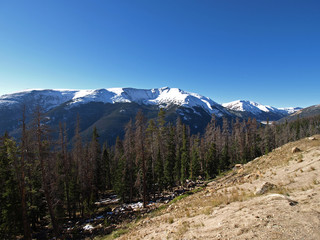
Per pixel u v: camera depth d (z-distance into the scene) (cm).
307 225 625
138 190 4016
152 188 4075
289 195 1040
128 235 1361
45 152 2084
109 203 4038
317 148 2250
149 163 3900
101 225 2412
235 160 7425
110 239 1583
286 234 603
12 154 1948
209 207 1231
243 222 774
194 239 780
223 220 878
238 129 7538
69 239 2184
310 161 1814
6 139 1972
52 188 2486
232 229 744
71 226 2781
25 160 2022
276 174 1827
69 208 3231
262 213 805
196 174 5212
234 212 949
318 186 1062
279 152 3164
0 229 2202
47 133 2059
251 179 1953
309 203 801
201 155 6247
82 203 3388
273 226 671
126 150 4150
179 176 4866
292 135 8956
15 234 2303
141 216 2209
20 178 2030
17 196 2348
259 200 1020
